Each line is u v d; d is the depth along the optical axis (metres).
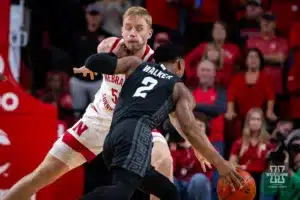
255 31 22.62
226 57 21.17
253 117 17.38
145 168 10.77
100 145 13.42
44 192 14.73
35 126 14.45
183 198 16.77
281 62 21.78
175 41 22.09
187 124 10.90
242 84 20.28
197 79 20.94
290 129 18.84
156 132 13.55
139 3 23.03
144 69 11.49
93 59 11.40
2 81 14.30
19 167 14.40
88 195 10.52
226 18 23.70
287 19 23.66
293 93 21.25
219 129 18.50
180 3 22.62
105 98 13.30
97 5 22.81
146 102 11.09
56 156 13.24
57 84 20.77
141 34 12.30
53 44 22.89
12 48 18.77
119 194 10.46
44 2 22.84
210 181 16.91
